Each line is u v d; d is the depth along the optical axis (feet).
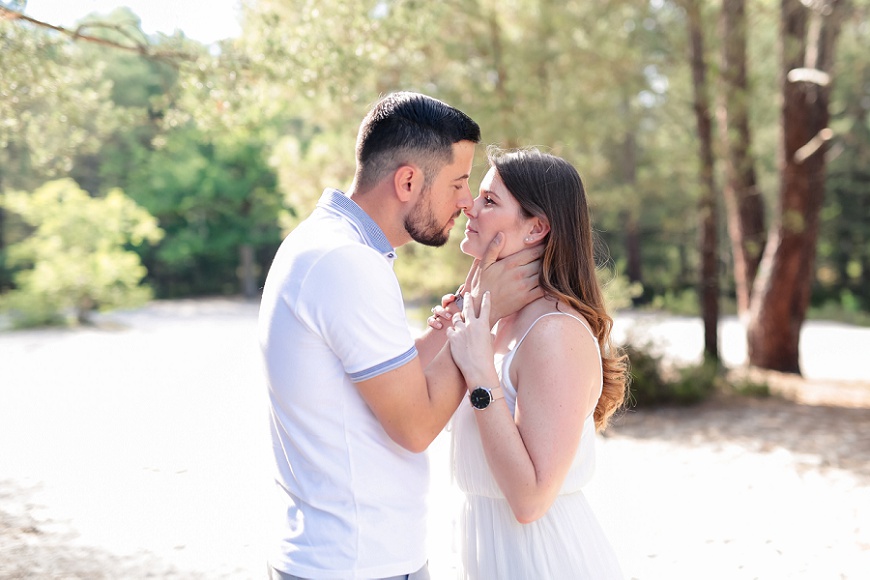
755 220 40.22
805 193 36.96
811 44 35.63
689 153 33.45
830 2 31.01
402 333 5.78
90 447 21.63
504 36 26.71
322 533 5.87
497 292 6.28
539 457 5.73
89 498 17.08
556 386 5.84
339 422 5.85
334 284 5.65
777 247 37.73
